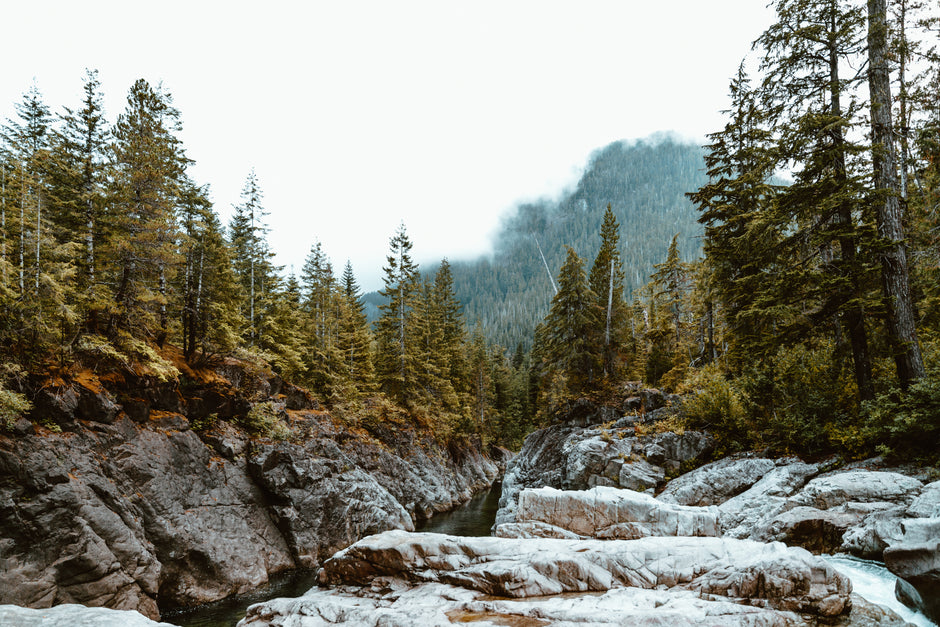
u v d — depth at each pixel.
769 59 17.02
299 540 25.08
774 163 16.45
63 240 23.95
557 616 7.59
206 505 22.17
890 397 14.68
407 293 48.12
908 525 8.77
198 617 18.44
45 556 15.63
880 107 15.21
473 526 34.75
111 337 21.30
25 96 28.75
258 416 27.08
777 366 19.52
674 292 42.22
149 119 24.80
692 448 20.55
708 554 9.44
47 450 16.97
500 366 78.50
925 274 17.17
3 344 17.89
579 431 28.16
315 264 51.19
